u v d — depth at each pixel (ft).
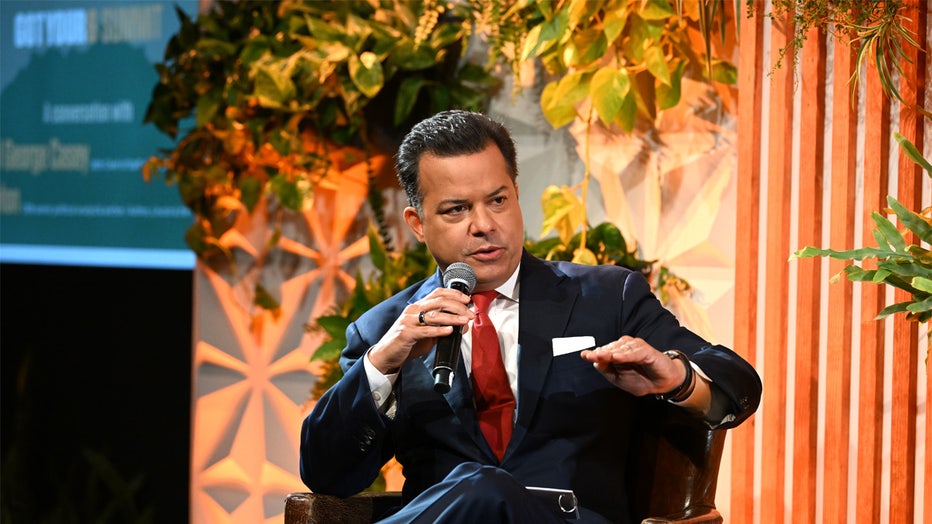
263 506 40.73
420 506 20.93
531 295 24.30
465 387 23.77
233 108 38.45
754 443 29.91
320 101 37.17
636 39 31.19
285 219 39.81
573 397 23.43
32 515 45.16
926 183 26.89
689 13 31.40
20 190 45.52
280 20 37.47
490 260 23.15
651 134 33.30
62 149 44.39
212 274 41.29
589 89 31.76
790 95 27.76
